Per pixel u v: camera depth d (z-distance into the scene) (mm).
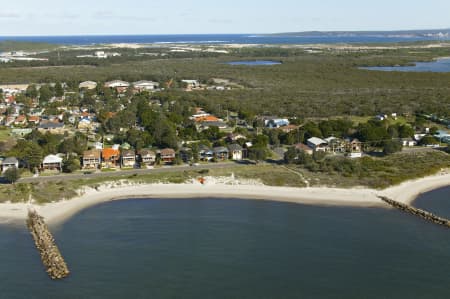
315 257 86688
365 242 92875
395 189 122625
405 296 74438
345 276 80125
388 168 137375
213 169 136750
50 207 110438
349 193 120000
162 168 138875
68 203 113312
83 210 110125
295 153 142625
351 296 74375
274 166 140125
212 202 115562
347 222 102938
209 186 125250
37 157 134250
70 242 92750
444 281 78562
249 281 78562
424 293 75250
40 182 123562
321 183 125250
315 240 93750
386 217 105875
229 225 101375
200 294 74875
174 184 126125
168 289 76250
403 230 98625
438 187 125562
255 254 87875
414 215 106938
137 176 130125
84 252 88562
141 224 101875
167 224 101938
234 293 75125
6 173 121938
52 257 85312
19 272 81375
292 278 79438
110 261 85125
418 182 128000
